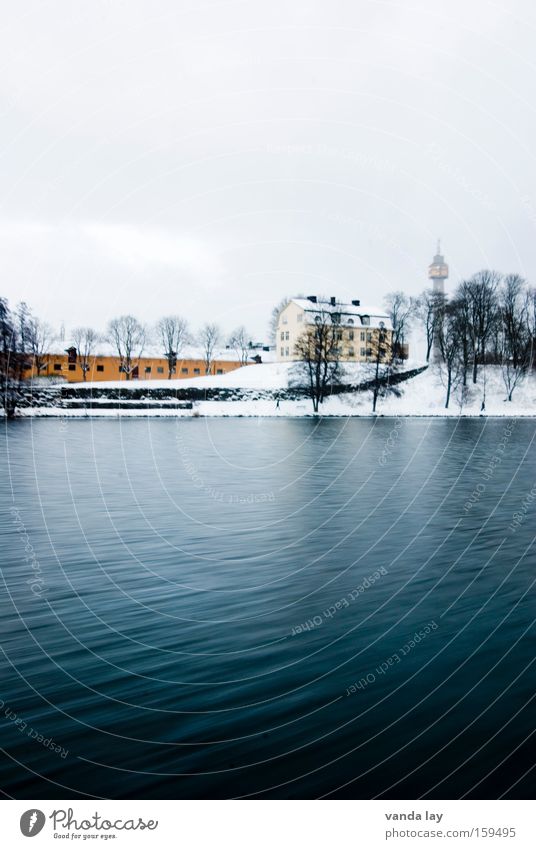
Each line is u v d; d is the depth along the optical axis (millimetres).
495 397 73250
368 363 79375
